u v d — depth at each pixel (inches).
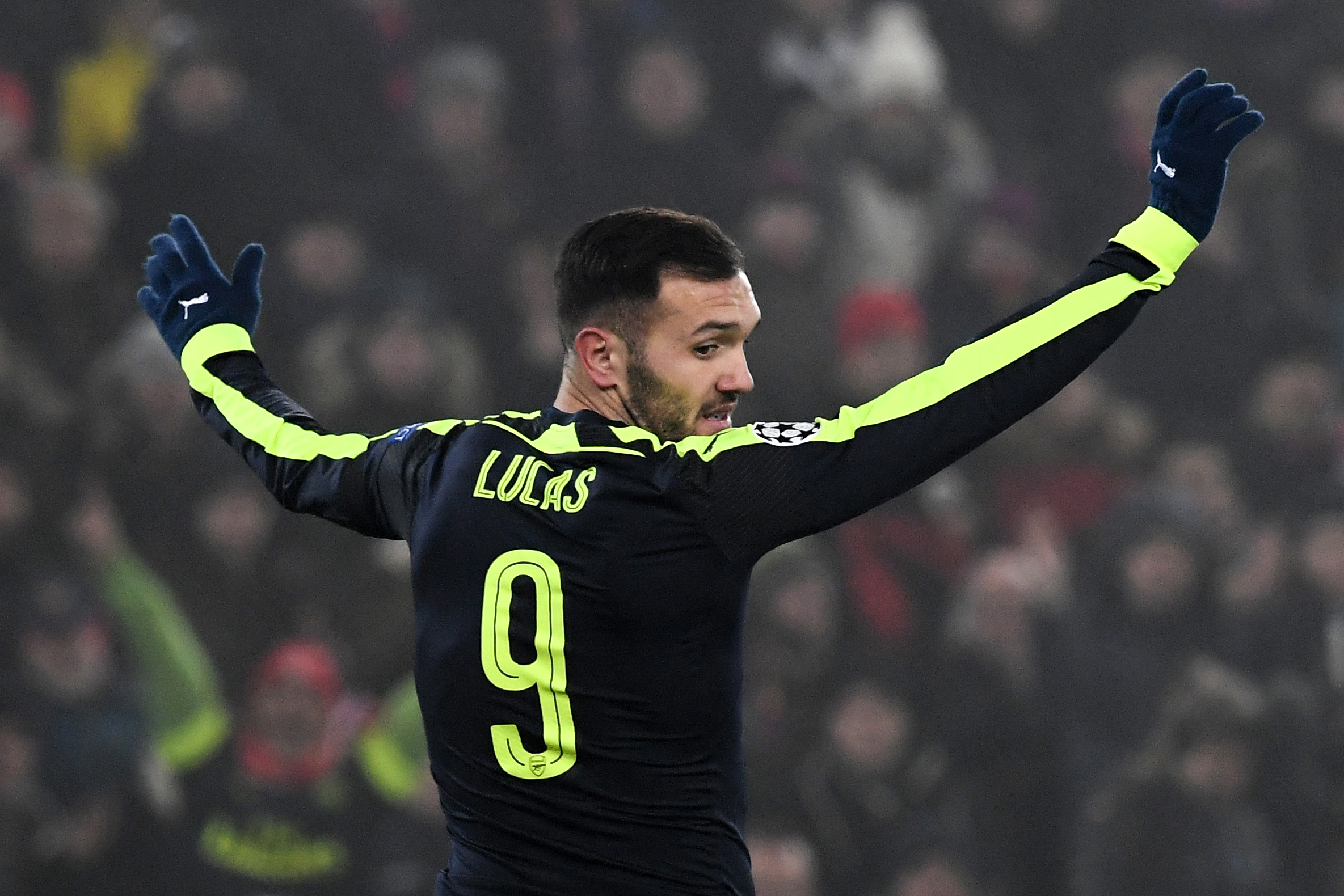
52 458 928.3
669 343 305.1
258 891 876.0
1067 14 1334.9
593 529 295.7
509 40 1171.3
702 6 1255.5
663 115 1174.3
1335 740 1039.0
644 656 295.3
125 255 1042.7
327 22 1120.8
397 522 319.9
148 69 1063.0
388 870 893.2
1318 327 1277.1
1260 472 1210.0
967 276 1227.9
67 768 844.6
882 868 958.4
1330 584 1109.7
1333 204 1321.4
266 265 1047.6
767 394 1111.0
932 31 1310.3
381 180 1114.7
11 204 990.4
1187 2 1353.3
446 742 310.0
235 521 945.5
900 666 1005.8
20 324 974.4
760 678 962.7
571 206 1154.7
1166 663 1063.0
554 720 298.4
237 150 1052.5
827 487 290.0
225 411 350.3
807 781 956.6
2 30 1075.9
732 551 292.7
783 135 1234.6
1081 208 1305.4
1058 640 1023.6
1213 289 1263.5
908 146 1214.3
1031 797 989.8
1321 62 1353.3
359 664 930.7
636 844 298.5
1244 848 999.6
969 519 1087.6
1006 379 291.1
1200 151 300.0
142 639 901.8
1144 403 1253.7
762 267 1144.2
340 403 1012.5
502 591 300.7
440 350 1043.3
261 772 887.1
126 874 855.1
